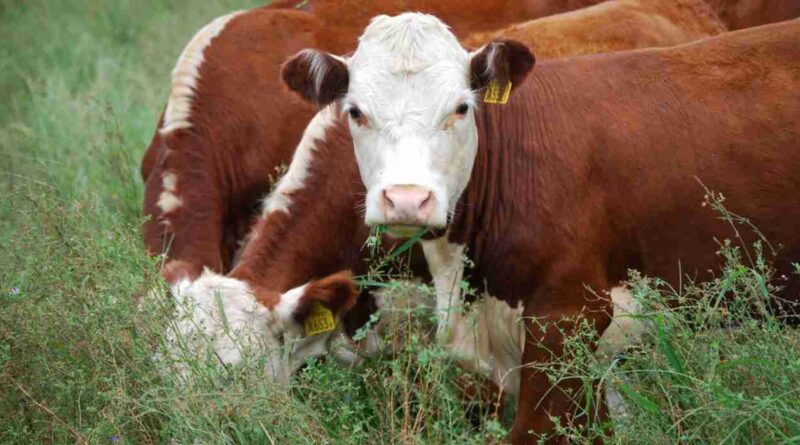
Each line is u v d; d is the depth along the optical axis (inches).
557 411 292.7
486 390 315.0
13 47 634.8
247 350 280.5
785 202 296.5
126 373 272.5
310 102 296.2
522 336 301.7
